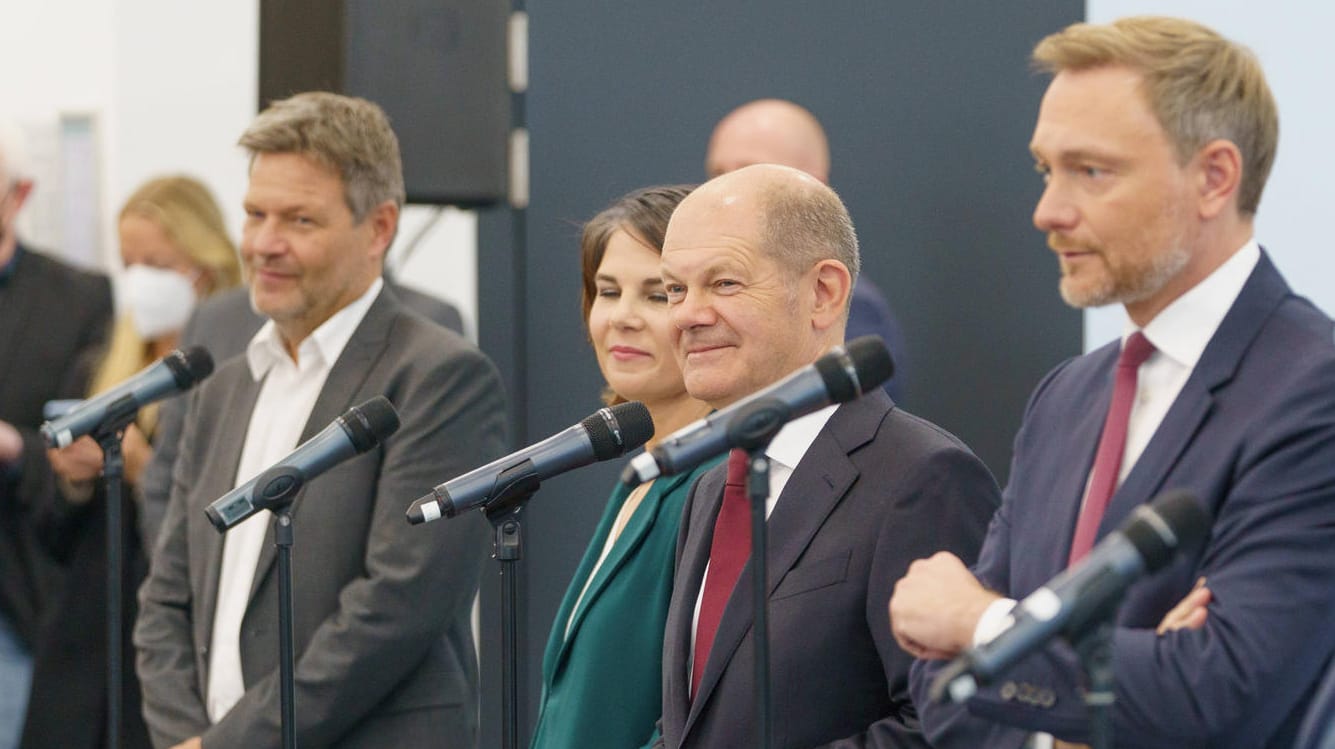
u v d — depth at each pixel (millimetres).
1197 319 3244
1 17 9734
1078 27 3307
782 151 6766
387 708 4906
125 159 9602
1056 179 3264
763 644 3195
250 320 6742
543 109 7613
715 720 3662
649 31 7625
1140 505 3186
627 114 7633
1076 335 7453
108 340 7355
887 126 7547
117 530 4648
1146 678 3016
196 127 9539
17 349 7242
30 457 6926
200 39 9531
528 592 7488
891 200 7559
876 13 7531
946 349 7531
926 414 7539
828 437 3766
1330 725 3027
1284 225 6527
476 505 3605
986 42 7465
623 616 4199
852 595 3609
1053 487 3404
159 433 6426
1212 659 2990
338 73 6852
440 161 7074
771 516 3760
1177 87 3180
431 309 6996
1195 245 3219
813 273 3803
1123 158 3191
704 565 3934
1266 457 3072
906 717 3547
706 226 3787
